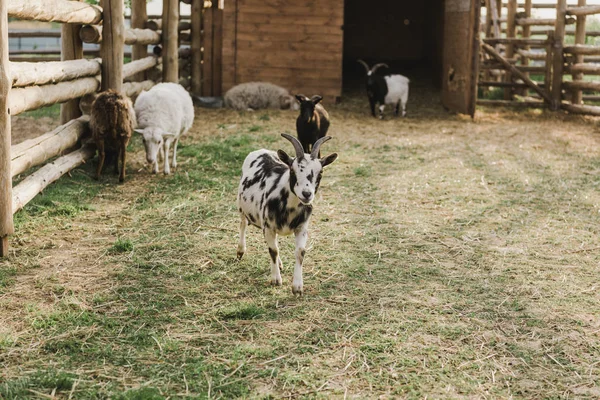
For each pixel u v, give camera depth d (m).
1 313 4.72
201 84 16.11
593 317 4.91
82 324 4.59
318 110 10.35
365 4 21.62
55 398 3.70
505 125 13.43
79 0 8.62
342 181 8.76
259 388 3.87
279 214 5.02
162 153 8.81
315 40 15.68
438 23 18.50
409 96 16.84
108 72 9.21
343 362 4.19
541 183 8.82
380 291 5.33
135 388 3.80
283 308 4.96
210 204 7.54
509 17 17.19
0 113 5.55
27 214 6.86
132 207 7.37
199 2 15.62
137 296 5.11
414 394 3.84
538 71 16.00
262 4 15.55
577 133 12.55
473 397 3.84
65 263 5.73
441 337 4.55
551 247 6.46
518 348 4.44
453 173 9.27
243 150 10.16
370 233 6.75
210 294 5.19
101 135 8.09
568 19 15.27
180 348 4.32
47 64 7.23
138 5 12.62
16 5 6.07
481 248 6.39
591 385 3.99
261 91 14.80
